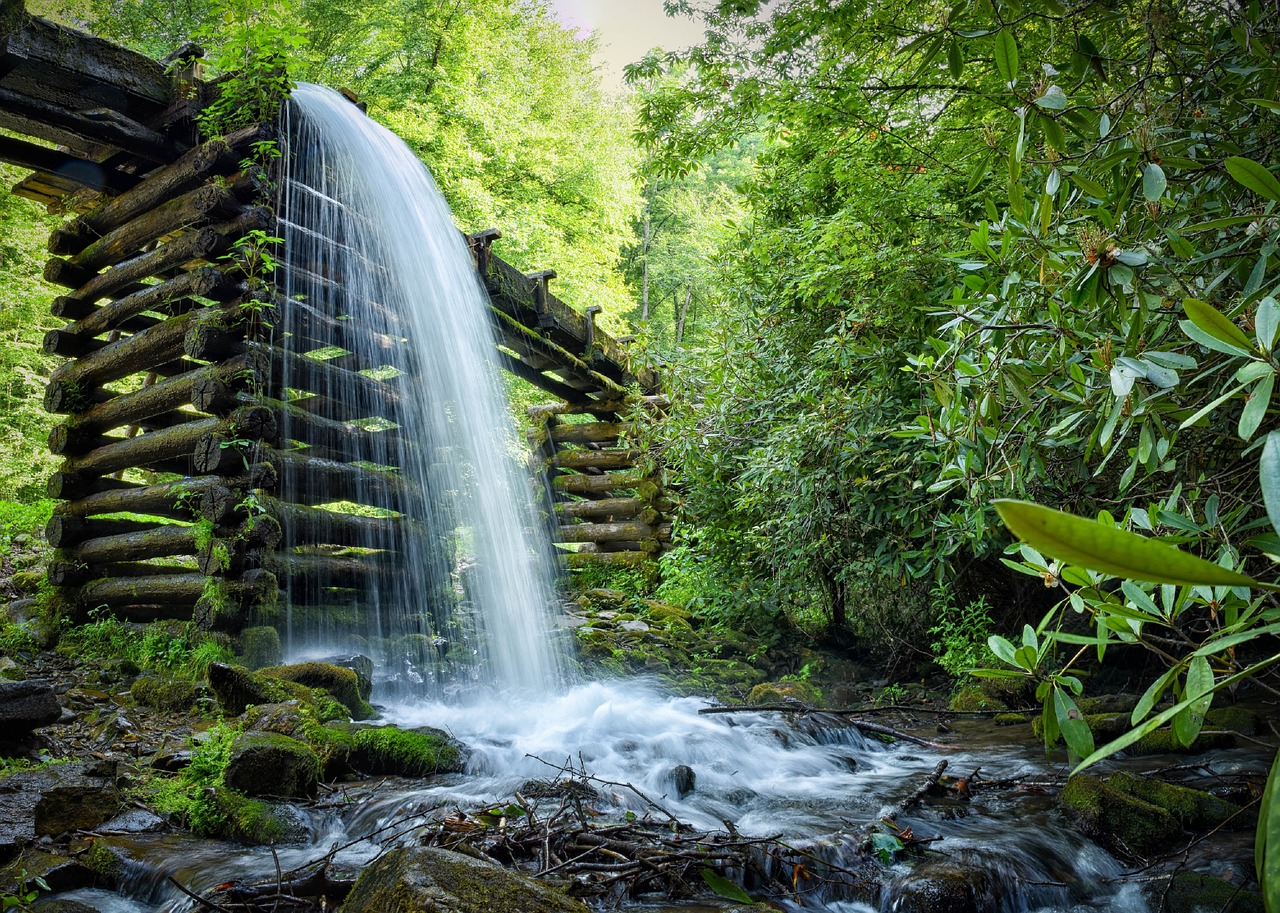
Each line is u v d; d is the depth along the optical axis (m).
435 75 16.08
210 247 5.67
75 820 3.08
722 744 4.66
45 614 6.19
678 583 9.26
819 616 8.20
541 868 2.69
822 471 5.98
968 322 2.73
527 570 8.12
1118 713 4.72
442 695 6.05
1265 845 0.82
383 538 6.86
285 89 5.92
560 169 19.67
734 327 7.55
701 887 2.73
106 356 6.36
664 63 6.43
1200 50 2.56
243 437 5.55
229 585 5.35
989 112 4.66
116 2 13.46
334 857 2.89
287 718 4.04
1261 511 2.69
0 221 11.26
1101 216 2.12
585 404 11.16
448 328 7.59
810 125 6.12
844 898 2.78
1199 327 1.22
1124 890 2.86
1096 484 4.31
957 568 6.43
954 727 5.58
